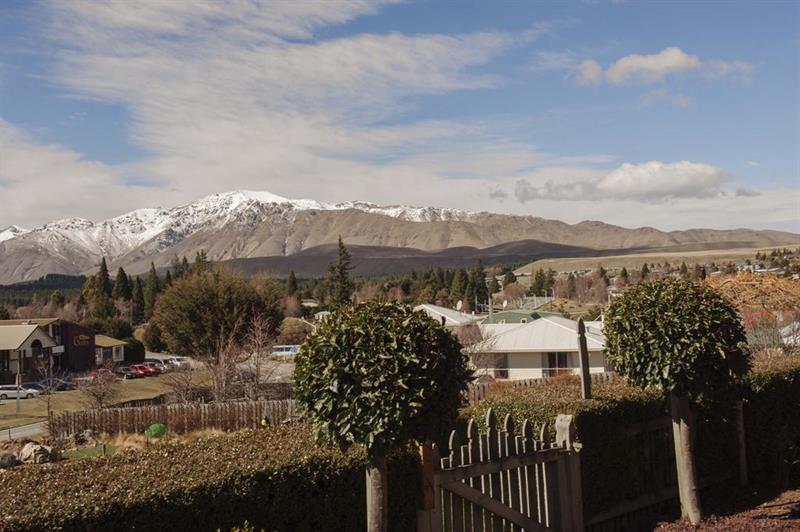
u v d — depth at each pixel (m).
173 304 42.00
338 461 6.25
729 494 10.35
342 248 86.38
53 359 57.78
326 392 5.65
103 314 79.88
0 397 44.66
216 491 5.57
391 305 5.96
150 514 5.27
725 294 19.38
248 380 34.91
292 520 5.93
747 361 8.93
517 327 38.94
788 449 10.88
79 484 5.69
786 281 19.98
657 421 9.61
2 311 78.62
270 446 6.73
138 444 22.75
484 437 7.05
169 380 38.06
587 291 113.75
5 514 4.94
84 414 24.66
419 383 5.65
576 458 8.04
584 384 9.30
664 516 9.26
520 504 7.42
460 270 103.00
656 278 9.26
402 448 6.39
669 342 8.29
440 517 6.49
